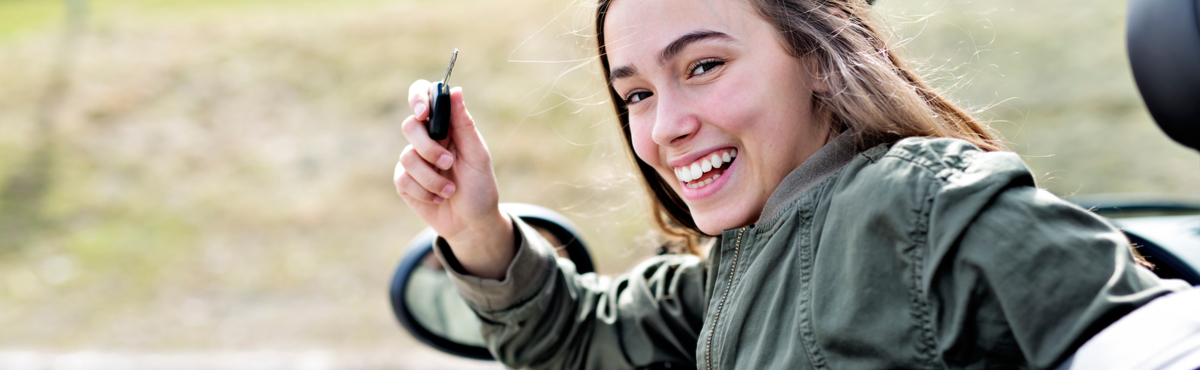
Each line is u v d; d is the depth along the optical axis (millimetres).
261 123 7129
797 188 968
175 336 4227
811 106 1019
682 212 1399
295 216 5582
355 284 4691
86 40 9297
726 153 1027
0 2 12008
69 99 7695
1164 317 646
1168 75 1061
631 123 1129
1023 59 6410
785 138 998
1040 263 714
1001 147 1130
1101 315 678
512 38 7977
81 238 5445
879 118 958
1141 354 628
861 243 812
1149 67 1088
